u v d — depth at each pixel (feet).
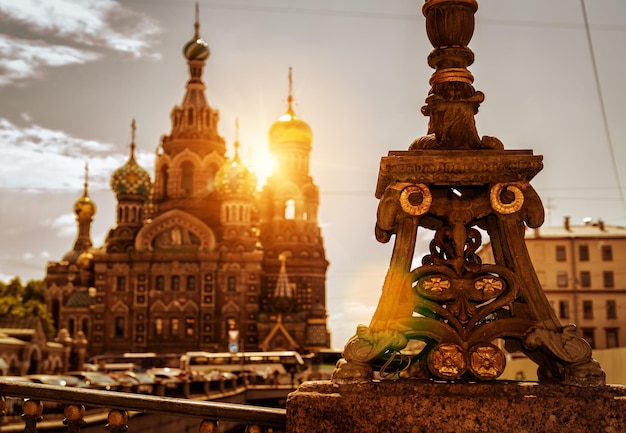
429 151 13.66
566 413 12.02
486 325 13.15
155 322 333.83
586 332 247.09
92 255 367.66
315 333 334.85
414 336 13.39
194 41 383.65
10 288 437.99
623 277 247.91
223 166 355.97
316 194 377.71
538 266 250.37
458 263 13.44
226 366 265.13
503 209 13.37
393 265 13.42
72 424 14.38
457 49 14.61
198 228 340.59
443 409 12.08
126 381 143.84
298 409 12.43
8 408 63.67
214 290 334.24
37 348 196.85
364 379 12.80
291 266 356.59
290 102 399.03
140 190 352.69
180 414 14.03
